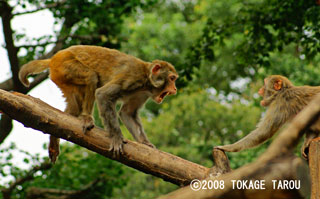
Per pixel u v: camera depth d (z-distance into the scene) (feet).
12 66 37.04
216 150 20.53
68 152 46.70
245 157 51.19
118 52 26.61
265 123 26.27
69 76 25.09
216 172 19.83
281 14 40.96
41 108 20.74
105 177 47.34
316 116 10.77
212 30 44.45
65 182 47.65
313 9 39.40
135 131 27.14
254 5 44.68
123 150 20.99
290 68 57.93
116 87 24.75
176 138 70.54
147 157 20.63
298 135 10.62
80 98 25.39
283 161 10.70
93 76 25.26
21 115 20.34
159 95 27.22
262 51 42.78
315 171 15.16
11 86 41.50
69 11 43.75
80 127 21.11
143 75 26.27
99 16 42.86
